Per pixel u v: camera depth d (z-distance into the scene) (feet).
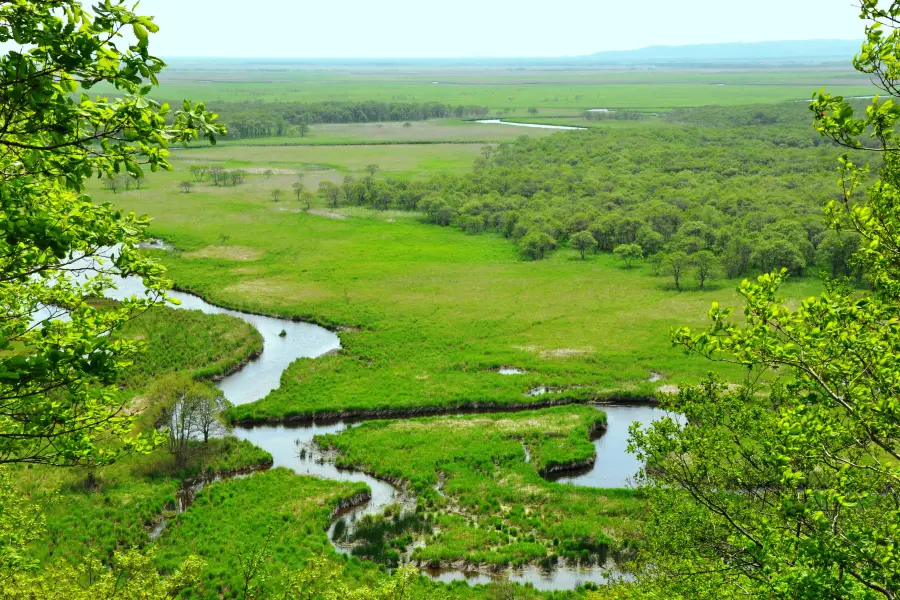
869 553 33.68
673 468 56.85
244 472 160.15
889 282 39.68
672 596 55.06
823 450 39.11
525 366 218.59
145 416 161.38
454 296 286.66
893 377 35.99
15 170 34.96
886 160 40.14
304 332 253.85
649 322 253.85
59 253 33.19
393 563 126.72
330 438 174.50
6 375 31.50
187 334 235.61
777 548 38.11
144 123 32.60
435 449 167.73
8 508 62.08
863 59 35.27
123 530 132.05
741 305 263.90
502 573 123.85
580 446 168.55
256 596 85.51
